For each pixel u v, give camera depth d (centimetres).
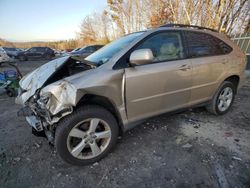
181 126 338
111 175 226
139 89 255
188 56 301
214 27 859
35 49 2053
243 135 307
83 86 213
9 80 560
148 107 272
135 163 245
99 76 227
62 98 208
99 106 238
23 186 212
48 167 240
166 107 293
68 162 232
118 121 259
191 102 323
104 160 251
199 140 293
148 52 237
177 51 293
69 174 229
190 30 314
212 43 338
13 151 272
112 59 246
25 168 239
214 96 358
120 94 243
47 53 2091
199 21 960
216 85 347
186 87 302
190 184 211
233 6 827
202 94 333
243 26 905
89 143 237
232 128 330
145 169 234
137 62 241
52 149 276
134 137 304
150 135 309
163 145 282
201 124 345
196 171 229
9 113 419
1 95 582
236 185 208
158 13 1689
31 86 260
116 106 244
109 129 247
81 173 230
